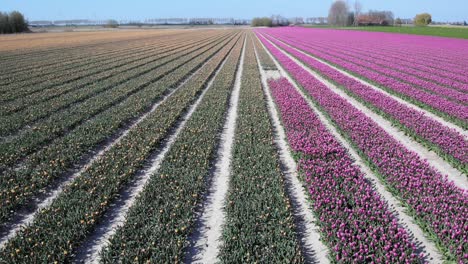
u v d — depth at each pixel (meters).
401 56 40.72
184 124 15.86
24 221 8.60
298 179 10.64
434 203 8.39
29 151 12.35
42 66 33.59
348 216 8.10
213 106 17.86
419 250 7.55
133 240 7.48
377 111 17.59
